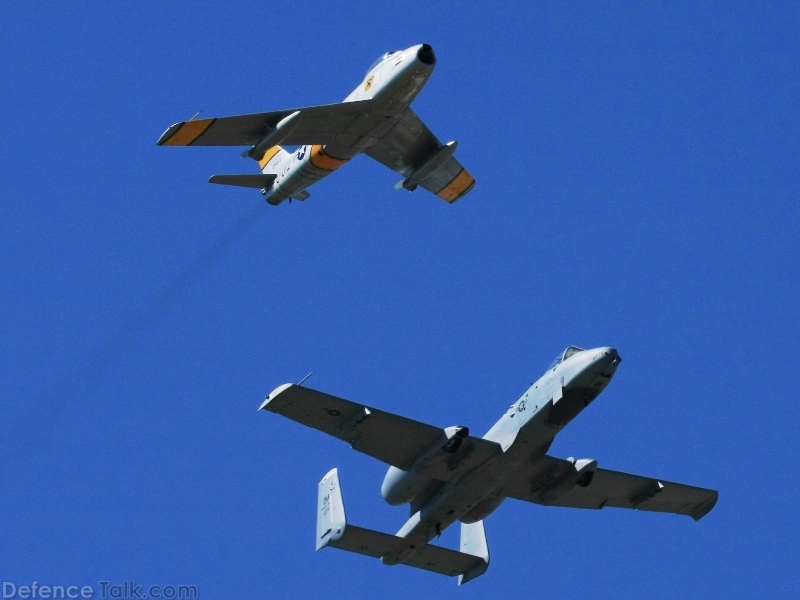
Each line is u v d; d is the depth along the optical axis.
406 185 144.50
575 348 113.94
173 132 120.12
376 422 108.75
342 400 106.69
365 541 119.69
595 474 124.81
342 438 110.56
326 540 121.00
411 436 110.81
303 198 143.75
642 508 129.75
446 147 141.12
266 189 141.25
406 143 141.12
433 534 120.00
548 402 110.81
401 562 122.19
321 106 124.00
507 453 112.94
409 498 119.81
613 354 108.38
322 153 133.00
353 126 129.12
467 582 124.06
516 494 123.56
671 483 127.06
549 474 121.44
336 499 121.88
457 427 109.31
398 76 124.62
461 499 116.88
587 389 110.06
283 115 123.12
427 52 124.62
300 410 107.81
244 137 125.50
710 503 129.75
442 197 152.25
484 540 125.31
